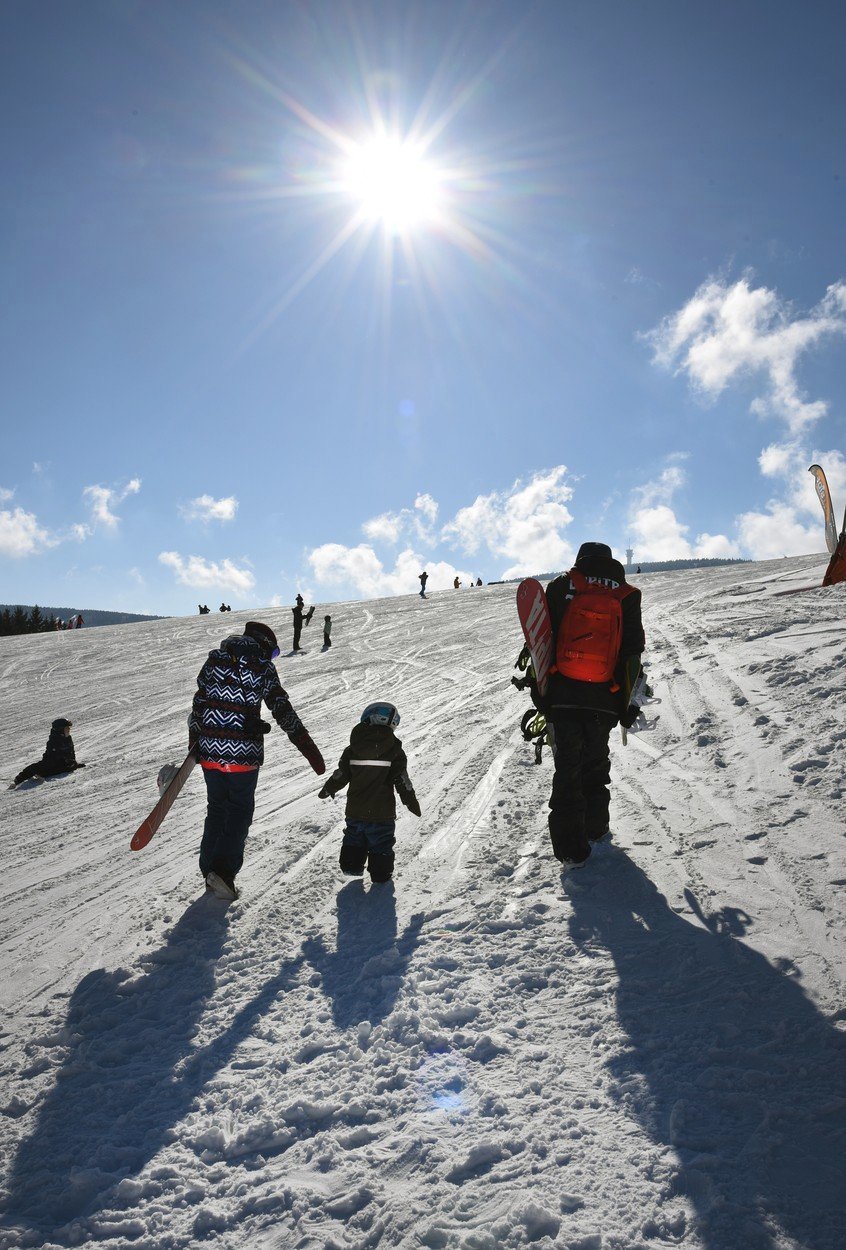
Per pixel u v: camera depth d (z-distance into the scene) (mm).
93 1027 2922
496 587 38875
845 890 3105
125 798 7547
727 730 5625
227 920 3865
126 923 3992
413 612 29781
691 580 27062
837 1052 2174
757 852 3623
